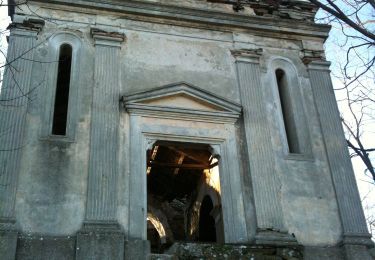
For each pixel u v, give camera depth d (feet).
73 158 47.16
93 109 49.80
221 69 56.24
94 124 49.01
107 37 54.03
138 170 47.93
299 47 60.39
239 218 48.26
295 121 55.42
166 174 67.97
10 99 47.37
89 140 48.37
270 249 46.39
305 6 62.80
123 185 46.91
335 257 48.08
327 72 59.16
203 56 56.44
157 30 56.59
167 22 57.31
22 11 53.36
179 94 52.75
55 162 46.60
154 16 57.00
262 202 49.16
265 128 53.31
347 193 51.75
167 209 73.46
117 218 45.16
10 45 51.13
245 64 57.00
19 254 41.70
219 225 55.11
